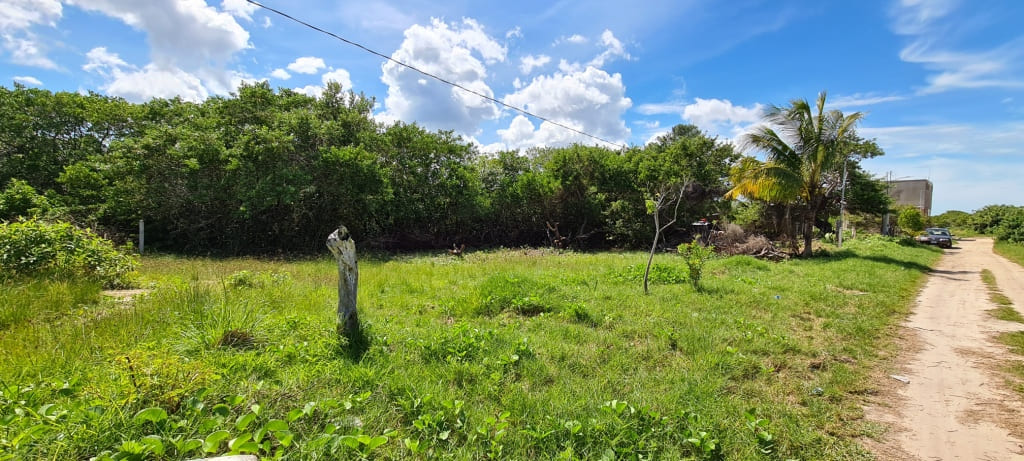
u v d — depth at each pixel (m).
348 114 18.64
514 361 4.26
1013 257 18.53
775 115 15.36
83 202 14.71
